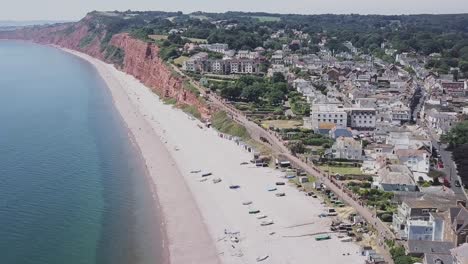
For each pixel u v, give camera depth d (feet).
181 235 472.44
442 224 426.51
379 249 419.74
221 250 440.45
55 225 487.61
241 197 554.46
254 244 447.01
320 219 487.61
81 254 433.89
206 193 573.33
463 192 550.77
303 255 420.77
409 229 433.07
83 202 544.21
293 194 553.64
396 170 568.00
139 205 540.52
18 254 429.38
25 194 560.20
